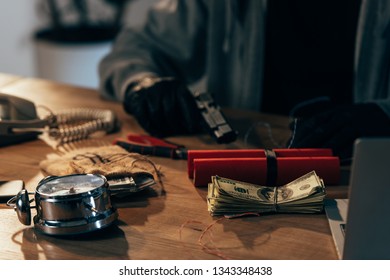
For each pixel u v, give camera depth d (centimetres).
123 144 167
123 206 137
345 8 217
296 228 126
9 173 155
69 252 119
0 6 402
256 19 222
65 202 122
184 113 180
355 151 106
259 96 231
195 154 149
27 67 436
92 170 143
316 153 151
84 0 425
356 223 111
